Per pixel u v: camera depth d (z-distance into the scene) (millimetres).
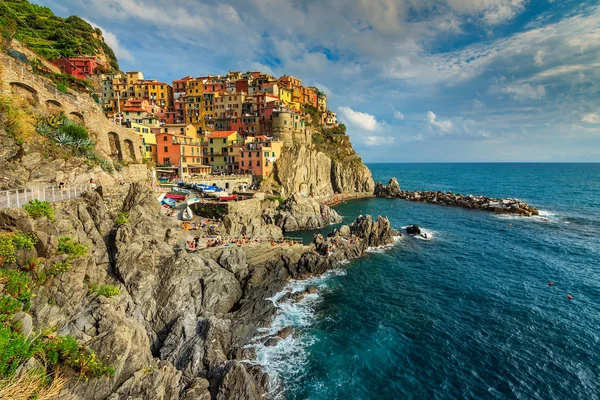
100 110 55062
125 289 29828
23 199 28031
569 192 147125
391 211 100125
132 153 63562
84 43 118125
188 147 92375
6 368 14992
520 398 25250
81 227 30781
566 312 37219
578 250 59875
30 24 109938
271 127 115625
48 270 23188
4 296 19125
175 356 26812
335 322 35656
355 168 132125
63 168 39094
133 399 19297
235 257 41656
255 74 151125
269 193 92750
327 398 25531
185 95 125250
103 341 20188
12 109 36812
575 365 28609
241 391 23703
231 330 31594
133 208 38781
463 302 39938
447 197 117688
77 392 17531
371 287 44250
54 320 21859
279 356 30031
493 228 77188
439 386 26578
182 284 33250
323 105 166625
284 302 39688
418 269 50656
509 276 47812
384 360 29625
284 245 49375
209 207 60469
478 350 30797
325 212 83625
